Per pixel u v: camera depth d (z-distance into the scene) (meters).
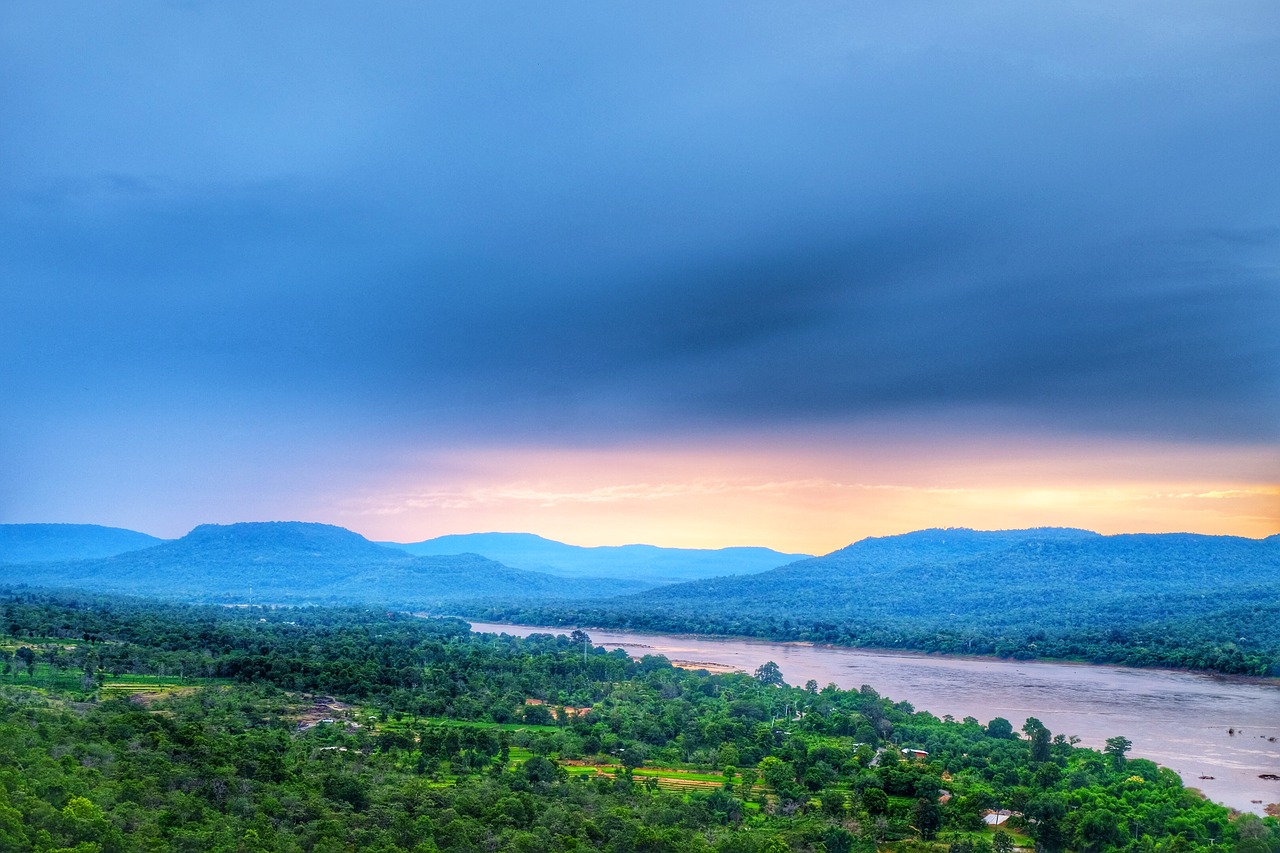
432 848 160.38
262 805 171.62
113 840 142.75
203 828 156.75
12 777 155.62
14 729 189.50
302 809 173.25
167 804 166.12
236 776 186.62
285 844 155.25
